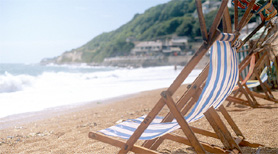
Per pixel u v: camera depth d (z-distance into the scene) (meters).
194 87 2.45
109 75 26.58
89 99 10.08
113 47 193.62
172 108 2.14
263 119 4.26
